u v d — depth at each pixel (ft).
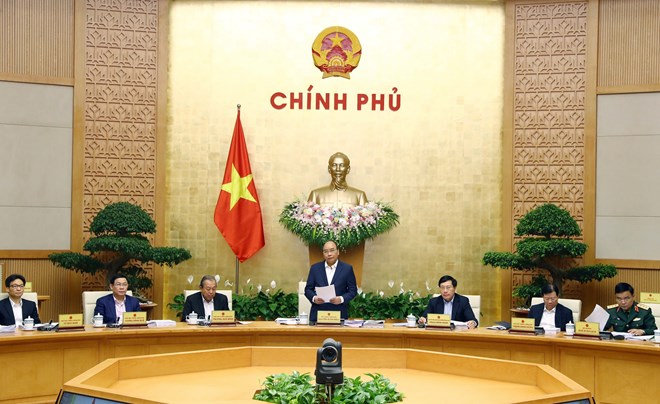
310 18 35.78
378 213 33.37
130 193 34.27
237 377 17.54
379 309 32.37
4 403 20.99
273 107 35.58
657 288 32.53
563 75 34.14
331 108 35.68
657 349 20.52
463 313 26.37
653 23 33.01
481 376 17.79
